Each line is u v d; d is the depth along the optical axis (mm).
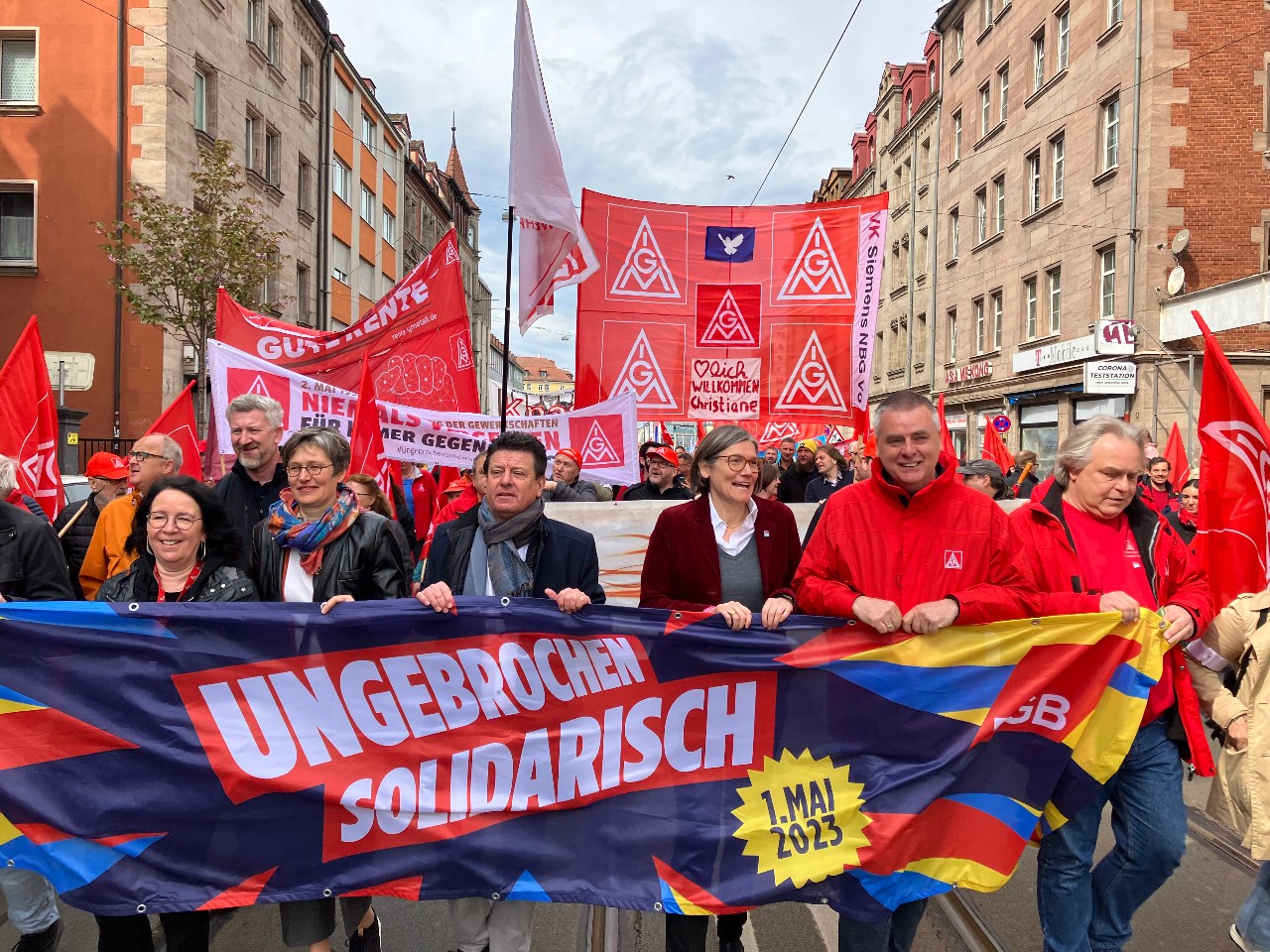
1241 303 15289
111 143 16516
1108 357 17828
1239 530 3650
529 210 5590
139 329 16656
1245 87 16938
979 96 25500
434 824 2885
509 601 2936
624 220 7105
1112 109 18734
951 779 2885
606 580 6324
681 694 2951
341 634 2883
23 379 5074
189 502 2936
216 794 2791
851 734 2930
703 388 7219
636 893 2857
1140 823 2879
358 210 29625
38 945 3062
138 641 2777
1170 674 2914
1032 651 2879
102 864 2719
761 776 2928
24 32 16469
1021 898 3807
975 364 25531
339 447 3193
